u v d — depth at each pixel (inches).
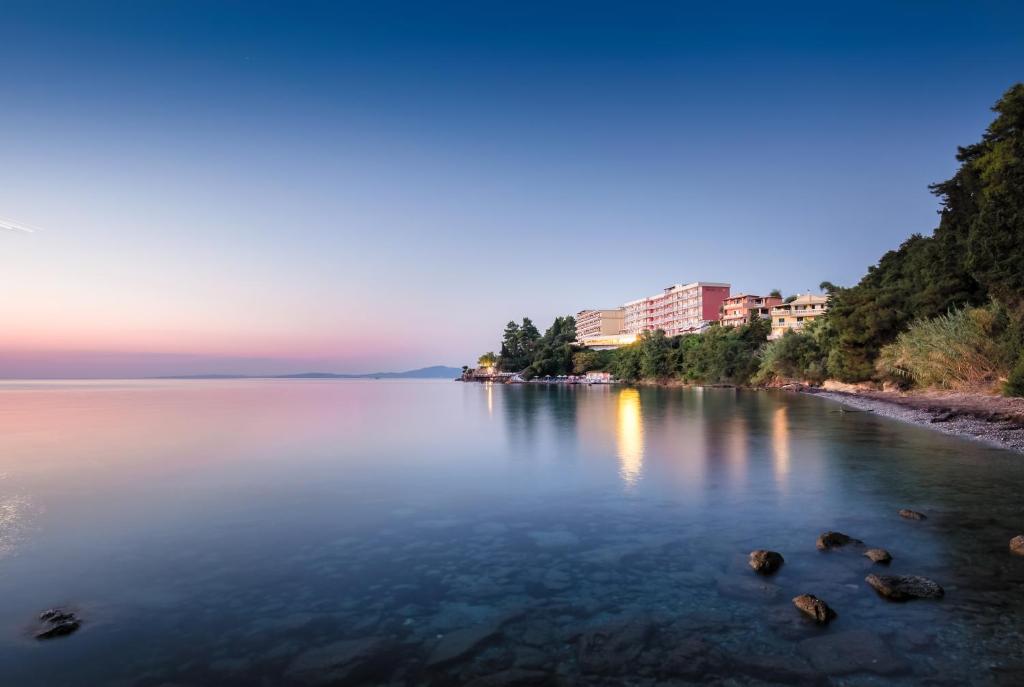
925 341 2003.0
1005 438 1022.4
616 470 821.2
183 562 449.4
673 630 318.3
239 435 1343.5
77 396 3809.1
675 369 5049.2
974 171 2046.0
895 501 598.2
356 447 1115.9
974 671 270.5
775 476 746.2
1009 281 1625.2
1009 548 442.9
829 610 330.0
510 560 443.8
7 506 636.7
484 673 279.6
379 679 276.7
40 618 348.2
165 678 280.5
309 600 372.8
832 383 3105.3
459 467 871.1
